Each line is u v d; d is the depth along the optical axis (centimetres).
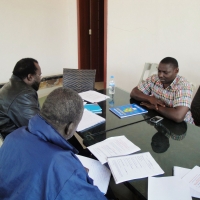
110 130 135
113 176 93
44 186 65
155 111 165
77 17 391
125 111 164
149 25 279
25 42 367
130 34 307
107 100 192
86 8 397
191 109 202
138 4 285
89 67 450
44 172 66
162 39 268
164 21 260
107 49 352
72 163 70
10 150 75
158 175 93
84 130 134
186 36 242
